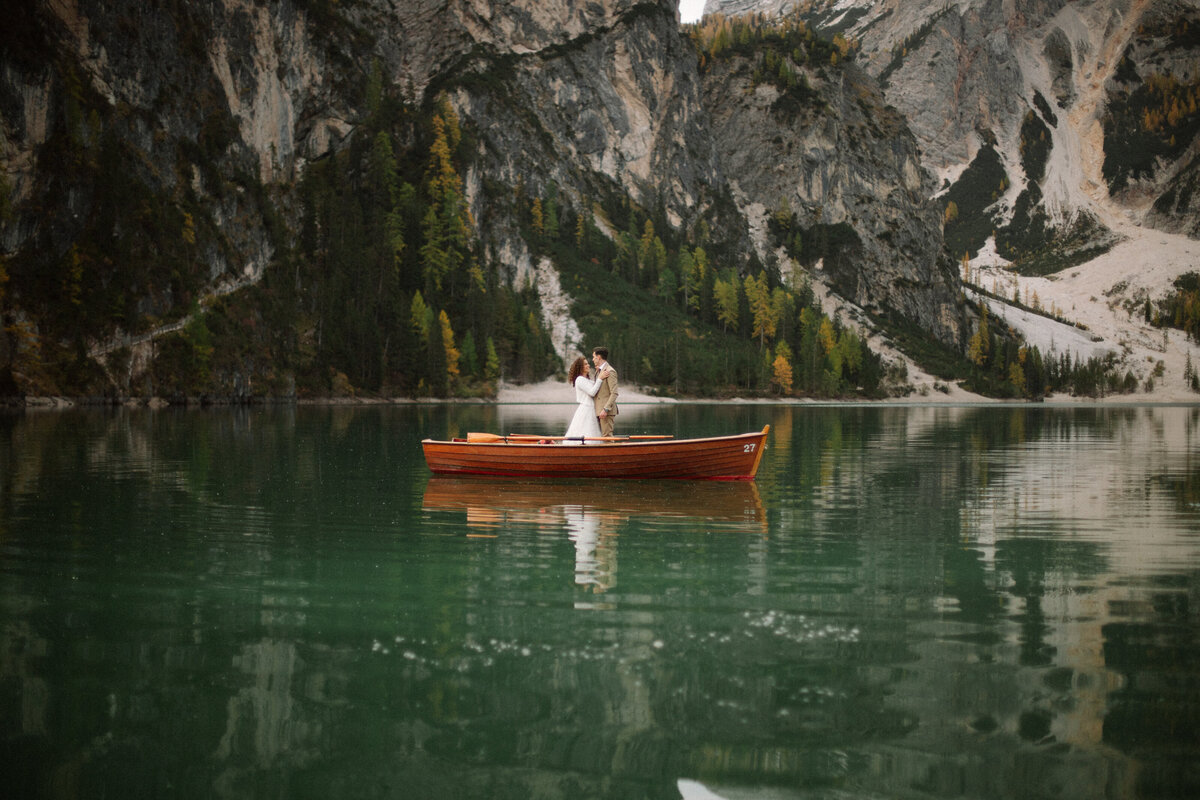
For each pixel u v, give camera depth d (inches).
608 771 149.9
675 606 261.7
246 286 3996.1
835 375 6215.6
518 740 163.6
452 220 5743.1
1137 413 2957.7
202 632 233.8
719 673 199.9
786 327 6815.9
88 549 351.6
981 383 7564.0
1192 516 452.4
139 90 3730.3
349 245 4825.3
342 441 1053.2
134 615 250.8
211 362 3346.5
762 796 140.9
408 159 6186.0
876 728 168.4
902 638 227.9
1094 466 760.3
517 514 453.4
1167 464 781.3
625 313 6284.5
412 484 589.3
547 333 5625.0
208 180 4005.9
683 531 401.1
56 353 2844.5
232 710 178.2
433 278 5324.8
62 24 3348.9
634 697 185.0
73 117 3154.5
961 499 523.8
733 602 267.0
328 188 5206.7
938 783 146.1
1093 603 265.9
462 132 6648.6
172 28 4003.4
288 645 221.9
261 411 2394.2
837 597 273.6
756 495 541.0
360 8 6865.2
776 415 2503.7
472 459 629.9
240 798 138.7
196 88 4175.7
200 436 1138.0
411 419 1870.1
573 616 249.9
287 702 181.9
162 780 148.0
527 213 7047.2
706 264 7332.7
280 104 4968.0
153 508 466.9
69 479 607.8
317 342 4153.5
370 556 339.9
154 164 3695.9
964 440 1193.4
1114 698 184.4
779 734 166.4
